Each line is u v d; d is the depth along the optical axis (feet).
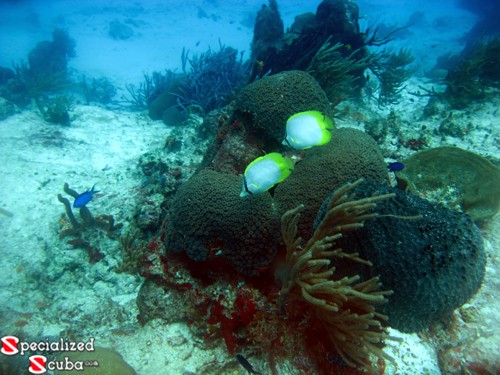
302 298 3.13
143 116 11.06
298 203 3.53
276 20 10.15
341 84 7.09
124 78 20.39
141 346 3.87
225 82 10.80
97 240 5.35
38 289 5.08
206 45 27.17
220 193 3.56
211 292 3.75
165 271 3.97
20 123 8.80
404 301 2.92
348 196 3.23
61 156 7.95
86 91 14.89
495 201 4.10
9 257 5.36
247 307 3.49
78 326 4.40
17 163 7.30
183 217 3.63
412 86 10.14
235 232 3.48
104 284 4.99
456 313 3.40
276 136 4.34
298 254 3.02
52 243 5.46
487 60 8.34
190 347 3.81
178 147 6.77
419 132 6.28
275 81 4.40
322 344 3.23
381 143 5.92
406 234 2.95
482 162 4.39
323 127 3.07
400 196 3.16
